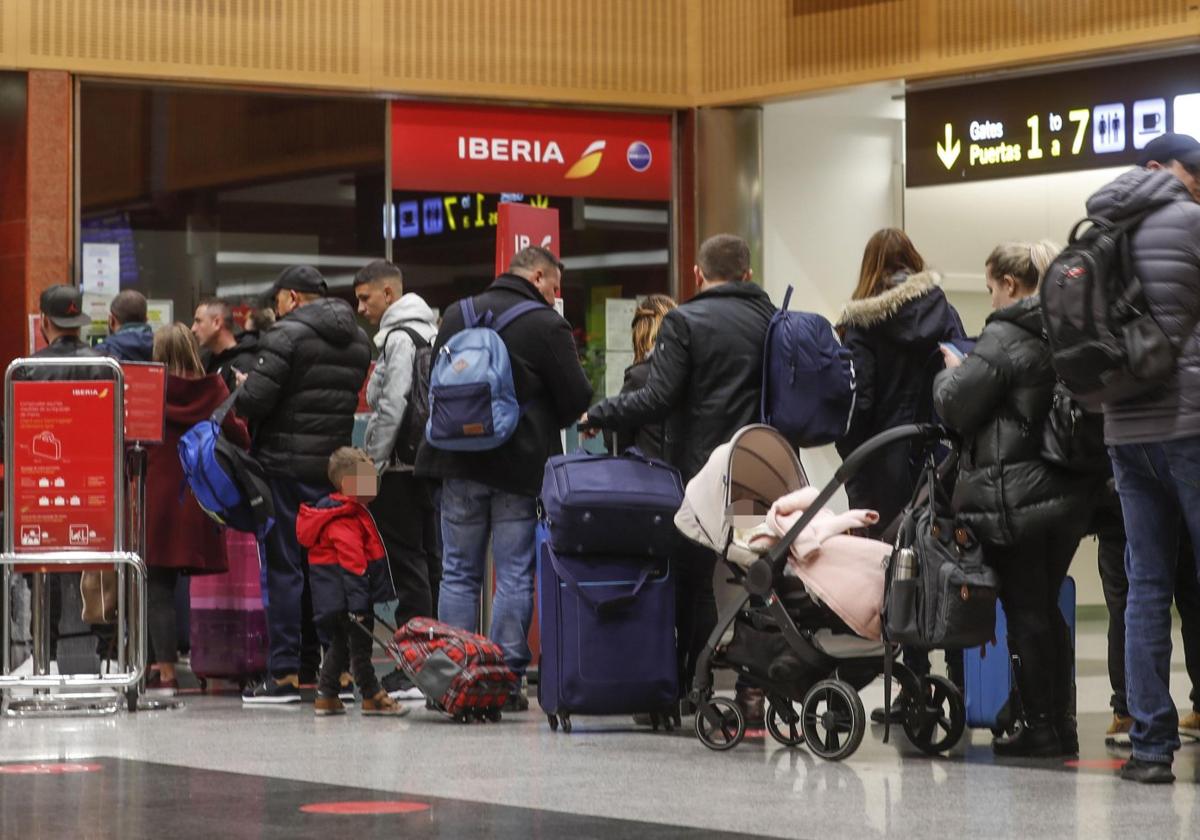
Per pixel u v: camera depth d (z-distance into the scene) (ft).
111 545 33.24
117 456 33.19
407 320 36.47
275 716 32.27
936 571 24.32
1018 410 24.76
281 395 34.55
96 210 48.01
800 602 26.04
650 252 52.65
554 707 28.96
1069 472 24.86
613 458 28.99
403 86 50.31
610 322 52.34
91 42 47.78
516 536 32.09
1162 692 23.11
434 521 37.55
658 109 52.60
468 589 32.35
